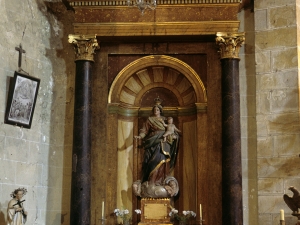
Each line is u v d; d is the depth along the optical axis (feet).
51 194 37.06
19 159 35.45
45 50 38.19
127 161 37.91
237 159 35.09
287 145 35.14
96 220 36.04
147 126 37.50
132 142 38.29
